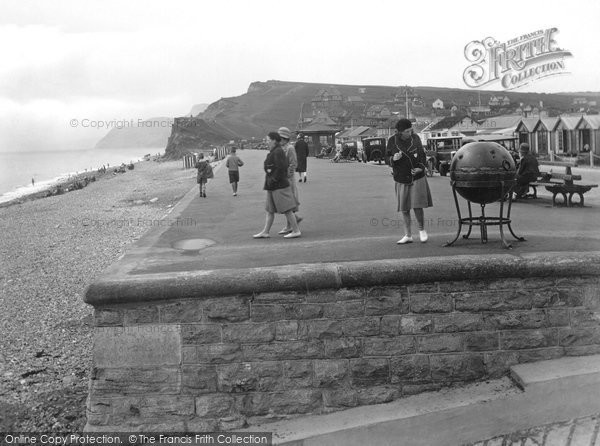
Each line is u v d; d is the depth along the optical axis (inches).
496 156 310.3
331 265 255.1
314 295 250.5
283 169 399.9
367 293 251.8
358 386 251.9
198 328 250.4
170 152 5123.0
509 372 254.1
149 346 250.2
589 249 293.7
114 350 250.7
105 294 245.6
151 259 327.6
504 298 253.9
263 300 249.8
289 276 248.2
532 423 233.6
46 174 5428.2
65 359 393.7
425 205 339.6
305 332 250.5
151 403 251.4
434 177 1051.3
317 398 251.3
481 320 253.8
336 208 585.9
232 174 799.1
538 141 1840.6
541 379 234.2
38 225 1187.9
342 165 1537.9
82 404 314.5
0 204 2145.7
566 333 255.4
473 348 253.8
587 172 1305.4
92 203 1605.6
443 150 1236.5
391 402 251.4
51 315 505.4
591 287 254.8
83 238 949.8
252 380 250.7
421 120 3752.5
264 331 250.1
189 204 697.6
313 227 458.9
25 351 410.6
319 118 4722.0
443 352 253.4
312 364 251.6
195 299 249.4
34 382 351.6
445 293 253.0
